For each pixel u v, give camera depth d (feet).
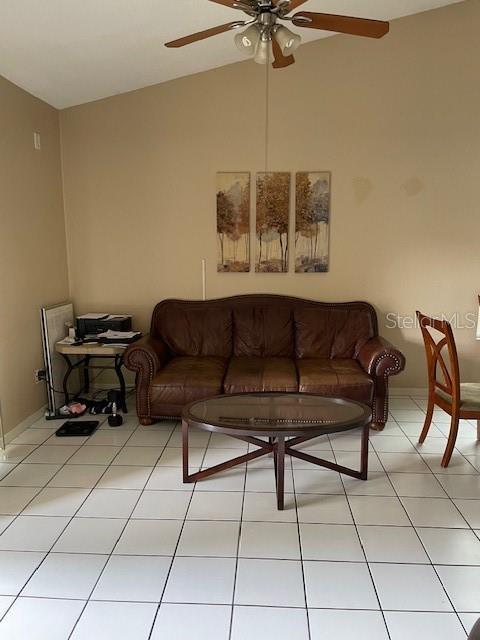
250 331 14.26
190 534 8.01
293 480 9.84
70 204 14.92
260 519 8.45
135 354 12.36
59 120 14.52
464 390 10.95
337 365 13.01
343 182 14.40
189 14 10.65
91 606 6.45
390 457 10.87
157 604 6.48
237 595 6.64
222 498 9.12
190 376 12.25
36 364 13.12
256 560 7.36
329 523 8.33
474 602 6.53
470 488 9.51
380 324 14.94
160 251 15.01
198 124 14.43
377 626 6.12
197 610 6.38
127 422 12.90
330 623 6.17
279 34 7.62
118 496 9.18
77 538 7.89
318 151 14.34
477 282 14.49
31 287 12.86
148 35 11.23
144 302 15.25
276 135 14.35
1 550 7.59
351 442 11.71
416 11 13.47
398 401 14.66
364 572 7.10
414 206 14.37
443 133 14.02
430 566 7.23
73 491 9.35
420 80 13.88
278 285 14.98
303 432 8.50
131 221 14.92
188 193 14.71
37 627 6.11
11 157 11.86
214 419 9.12
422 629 6.08
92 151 14.66
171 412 12.25
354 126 14.19
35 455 10.92
